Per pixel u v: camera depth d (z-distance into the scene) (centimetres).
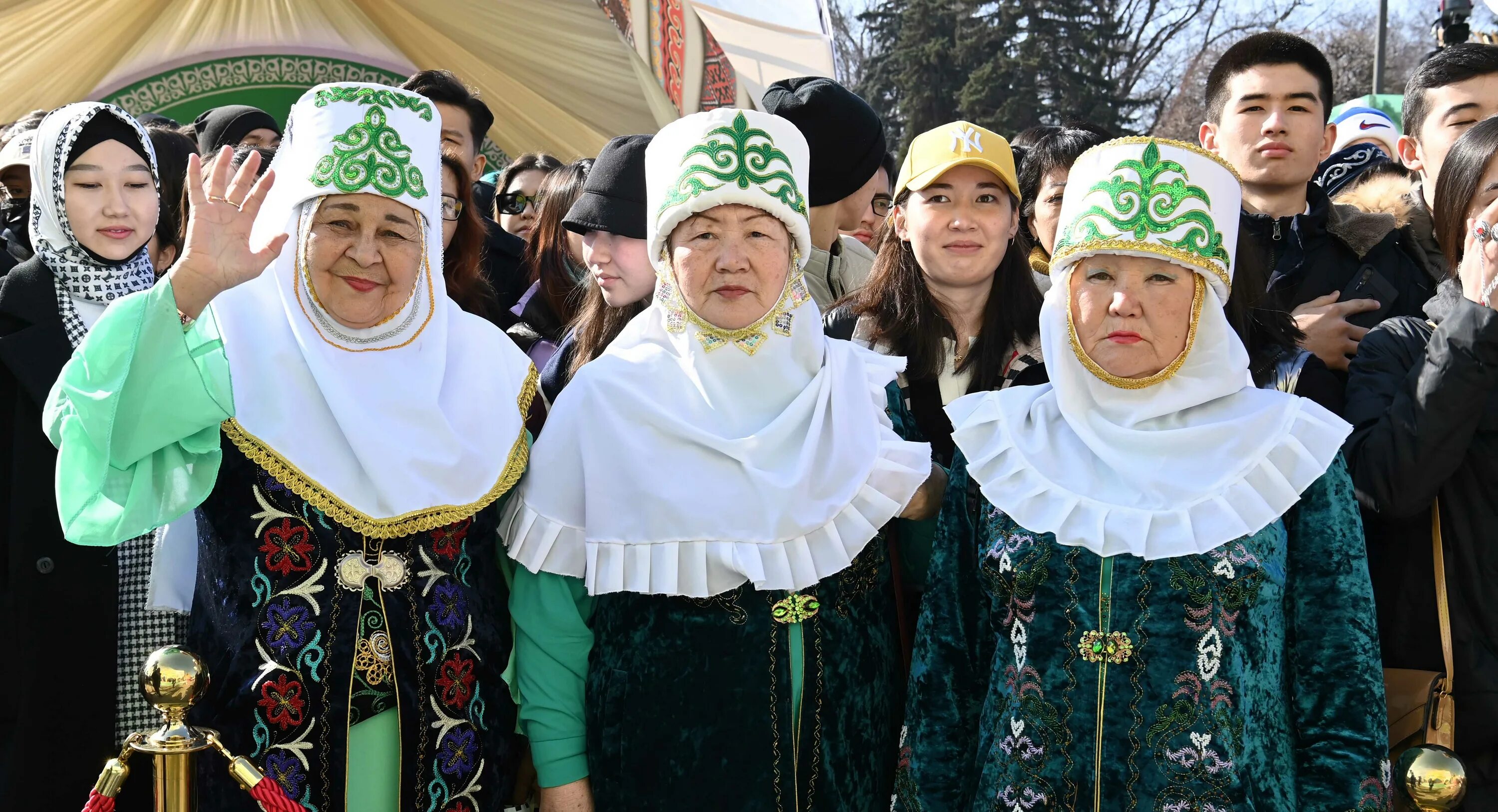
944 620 255
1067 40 2306
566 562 260
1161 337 244
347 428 241
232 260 230
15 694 283
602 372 268
